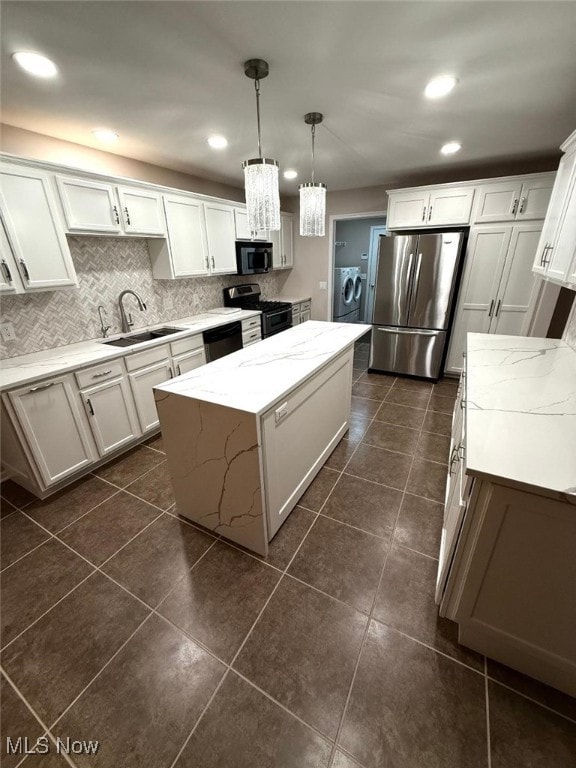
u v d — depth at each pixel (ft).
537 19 4.16
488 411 4.34
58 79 5.30
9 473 7.44
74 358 7.36
